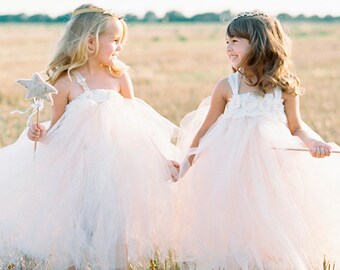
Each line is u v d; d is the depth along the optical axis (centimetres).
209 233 471
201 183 480
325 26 5400
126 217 476
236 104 484
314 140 477
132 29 5650
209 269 471
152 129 521
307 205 479
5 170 514
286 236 456
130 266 480
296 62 2641
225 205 469
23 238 493
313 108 1373
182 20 7644
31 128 491
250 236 464
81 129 491
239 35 484
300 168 482
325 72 2277
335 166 499
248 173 471
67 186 486
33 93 473
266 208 461
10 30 5419
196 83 2048
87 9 505
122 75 522
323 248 482
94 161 480
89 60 508
